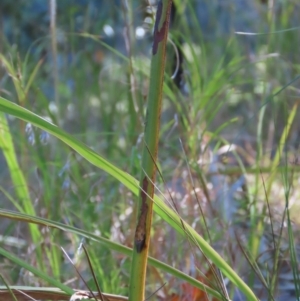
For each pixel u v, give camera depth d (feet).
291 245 4.38
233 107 8.92
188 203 5.46
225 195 5.76
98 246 5.43
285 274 5.32
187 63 6.13
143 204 3.82
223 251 5.23
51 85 9.22
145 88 6.13
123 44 9.35
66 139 3.83
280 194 6.58
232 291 5.00
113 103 7.50
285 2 8.38
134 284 3.86
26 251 5.57
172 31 6.41
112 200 5.95
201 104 5.72
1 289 4.10
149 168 3.80
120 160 6.16
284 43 8.25
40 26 11.10
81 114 7.61
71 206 5.94
